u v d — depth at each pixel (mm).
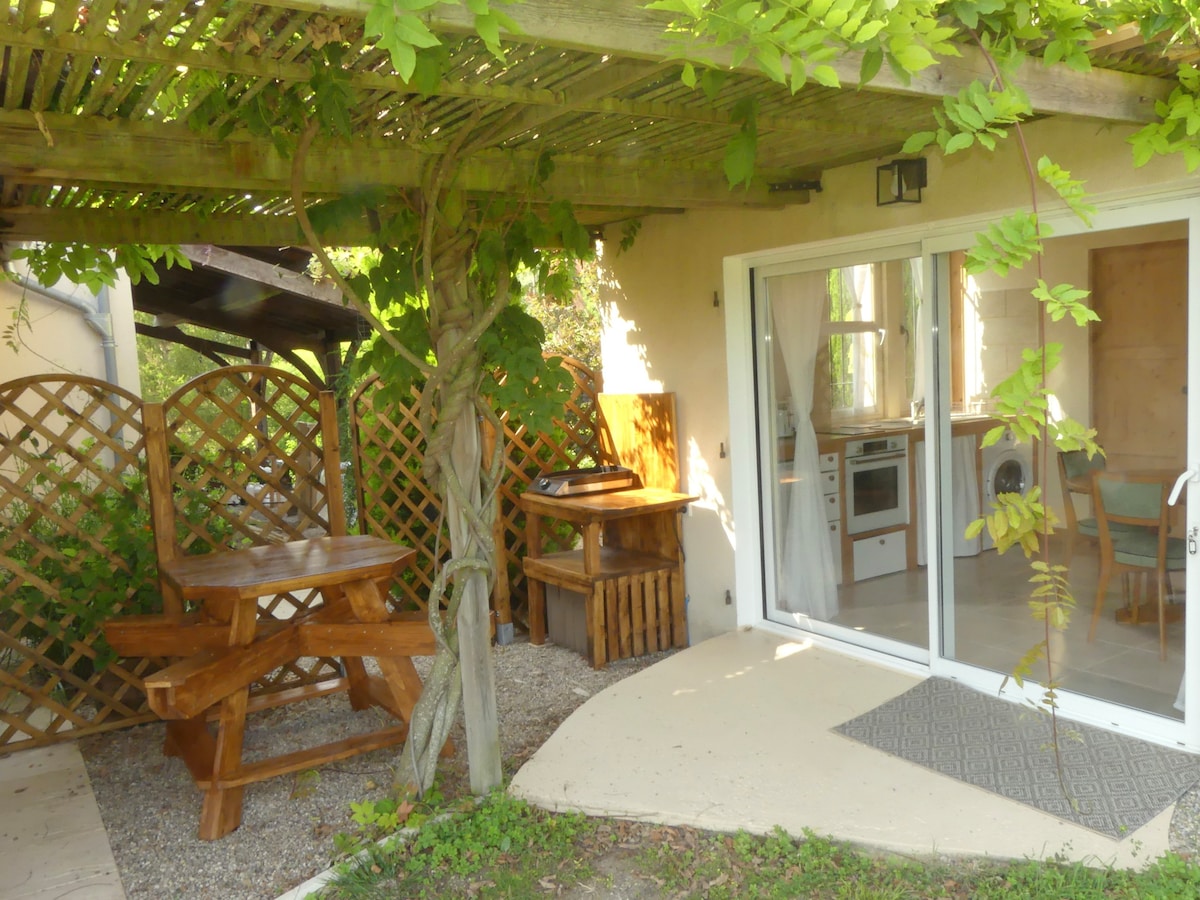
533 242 3576
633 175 3959
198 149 2984
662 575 5617
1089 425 3730
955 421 4246
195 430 10797
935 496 4352
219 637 4016
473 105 2908
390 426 5672
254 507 5082
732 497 5344
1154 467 3537
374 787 3877
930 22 2182
